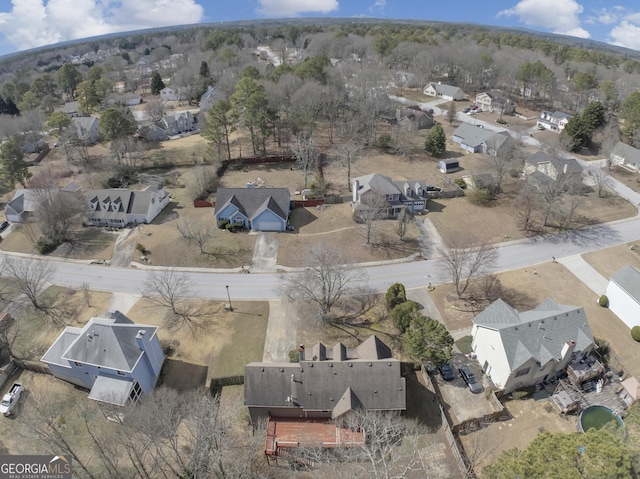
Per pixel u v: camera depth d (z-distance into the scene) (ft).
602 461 83.46
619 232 238.89
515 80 501.97
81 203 256.73
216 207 248.73
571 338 146.92
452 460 124.67
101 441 131.54
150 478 120.78
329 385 134.51
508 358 138.62
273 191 253.85
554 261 215.10
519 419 136.67
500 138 338.34
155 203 265.13
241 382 151.43
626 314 173.27
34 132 397.39
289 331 174.60
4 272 216.95
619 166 324.39
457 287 189.67
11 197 306.96
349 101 395.75
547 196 239.30
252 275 210.18
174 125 415.44
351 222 249.96
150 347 147.74
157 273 213.25
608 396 142.31
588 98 444.14
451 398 144.56
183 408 138.51
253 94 314.96
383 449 115.85
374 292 196.34
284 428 132.87
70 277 213.05
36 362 158.20
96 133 406.62
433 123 416.46
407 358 160.04
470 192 273.33
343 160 325.01
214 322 180.04
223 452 122.72
